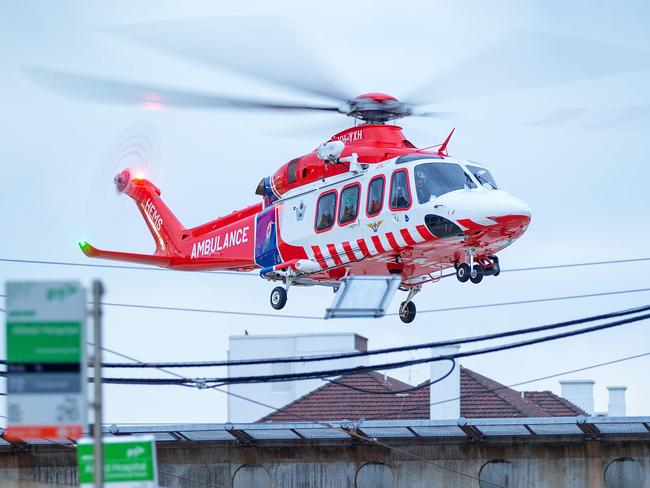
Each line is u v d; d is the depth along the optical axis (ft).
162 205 398.01
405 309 350.84
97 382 169.99
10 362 166.30
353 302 260.42
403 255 324.19
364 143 333.21
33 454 383.65
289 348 587.68
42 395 166.09
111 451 193.47
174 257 385.91
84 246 371.35
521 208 310.86
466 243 316.40
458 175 319.06
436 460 372.58
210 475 382.01
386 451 375.45
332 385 495.00
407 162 321.32
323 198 337.11
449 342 269.85
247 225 362.53
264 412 590.55
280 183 350.84
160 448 383.04
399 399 482.28
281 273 341.62
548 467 366.43
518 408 464.24
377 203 323.57
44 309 166.91
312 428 370.94
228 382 284.00
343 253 331.16
